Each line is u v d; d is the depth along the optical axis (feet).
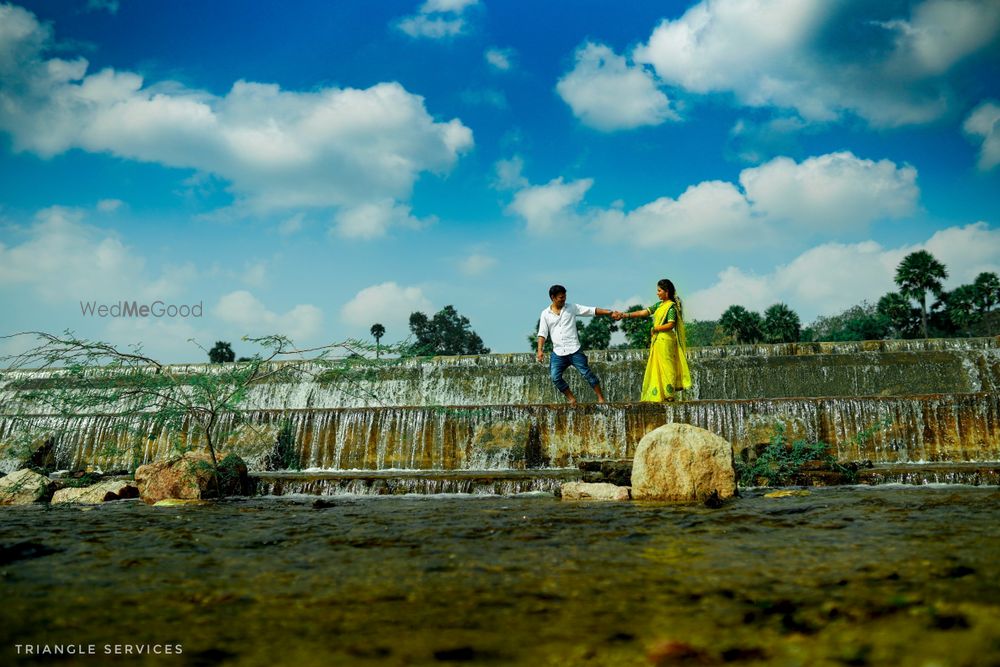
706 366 66.64
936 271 186.19
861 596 9.96
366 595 10.94
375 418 42.45
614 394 66.74
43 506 28.43
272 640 8.70
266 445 42.68
